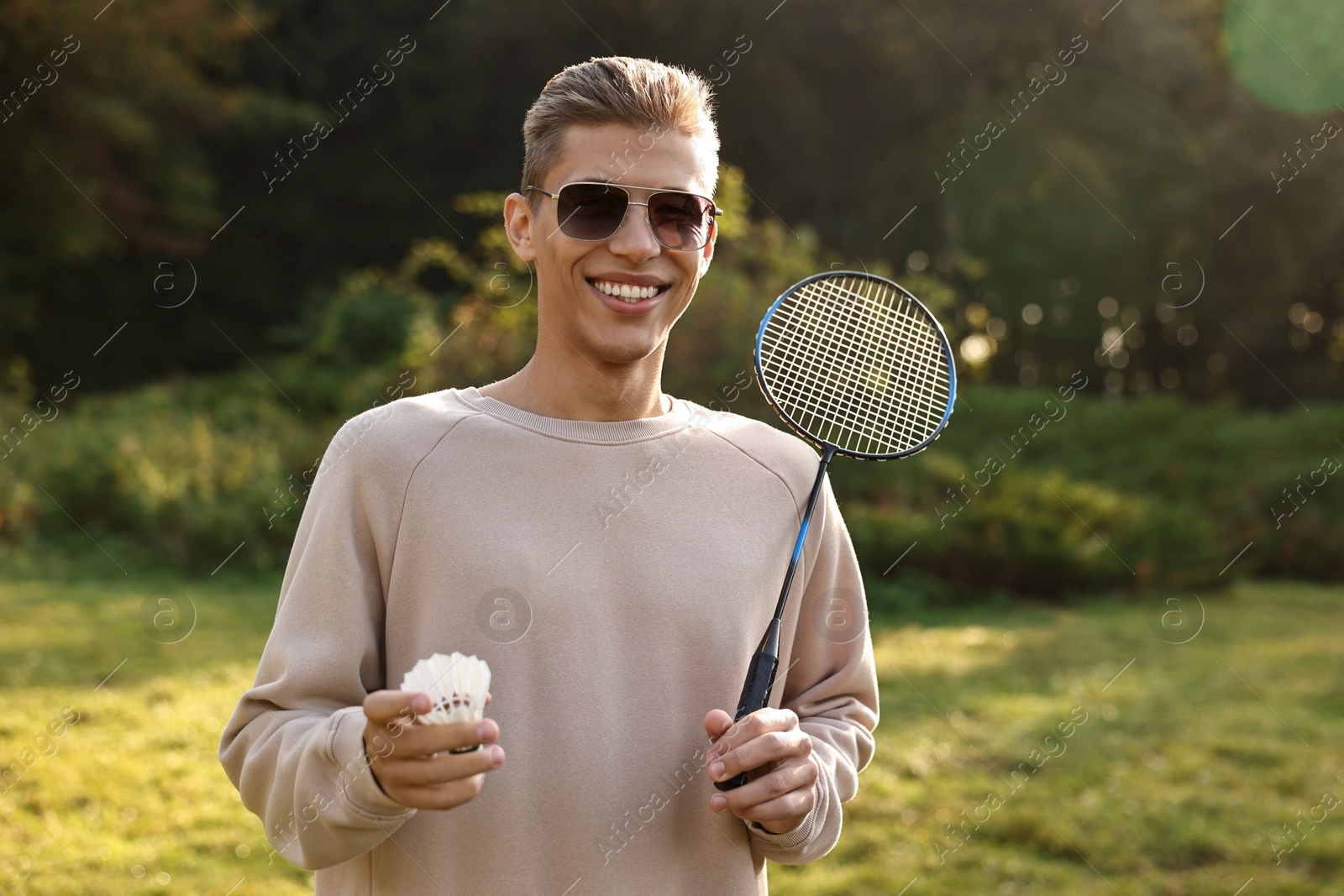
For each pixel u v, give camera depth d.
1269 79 18.30
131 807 4.68
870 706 1.86
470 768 1.26
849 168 19.45
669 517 1.59
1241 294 19.33
